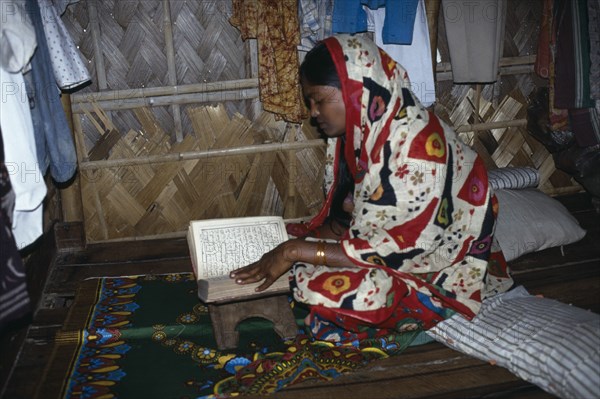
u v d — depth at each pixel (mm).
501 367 1881
